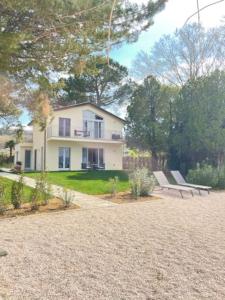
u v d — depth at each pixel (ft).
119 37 26.18
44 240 19.72
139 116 82.28
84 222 25.21
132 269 14.66
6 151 119.55
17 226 23.76
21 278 13.55
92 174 73.61
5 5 20.88
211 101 66.28
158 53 84.84
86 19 23.43
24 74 26.23
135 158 94.02
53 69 26.81
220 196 41.91
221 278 13.55
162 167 81.92
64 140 90.94
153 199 38.19
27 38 22.13
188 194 43.37
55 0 21.12
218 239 20.01
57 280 13.33
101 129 96.94
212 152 68.28
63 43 24.44
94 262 15.64
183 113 71.67
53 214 28.60
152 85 81.41
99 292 12.14
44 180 33.27
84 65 26.55
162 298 11.60
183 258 16.26
